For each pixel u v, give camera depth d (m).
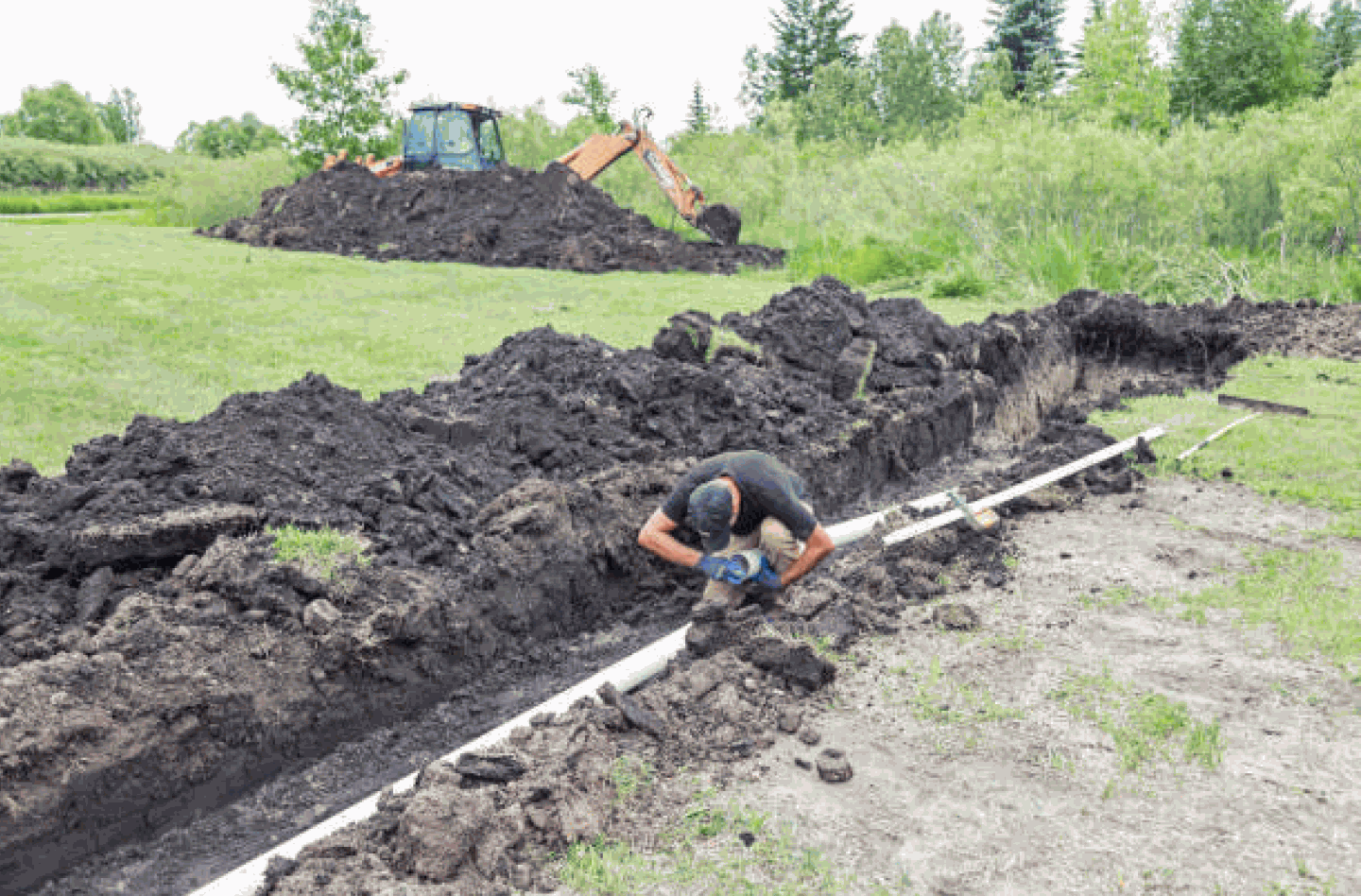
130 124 144.62
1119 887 3.22
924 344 9.84
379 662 4.32
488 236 21.38
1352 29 60.50
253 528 4.81
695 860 3.38
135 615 4.12
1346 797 3.70
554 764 3.77
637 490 6.02
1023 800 3.73
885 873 3.31
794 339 8.75
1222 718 4.28
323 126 34.12
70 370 9.41
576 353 7.76
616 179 30.30
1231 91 39.72
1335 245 17.08
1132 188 17.89
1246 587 5.57
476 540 5.12
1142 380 11.59
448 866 3.21
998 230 19.23
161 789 3.63
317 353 10.94
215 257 18.70
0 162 60.12
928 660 4.88
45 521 4.66
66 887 3.35
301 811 3.84
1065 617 5.33
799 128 53.75
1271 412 9.51
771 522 5.14
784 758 4.04
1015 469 7.82
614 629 5.45
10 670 3.61
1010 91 63.91
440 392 7.52
